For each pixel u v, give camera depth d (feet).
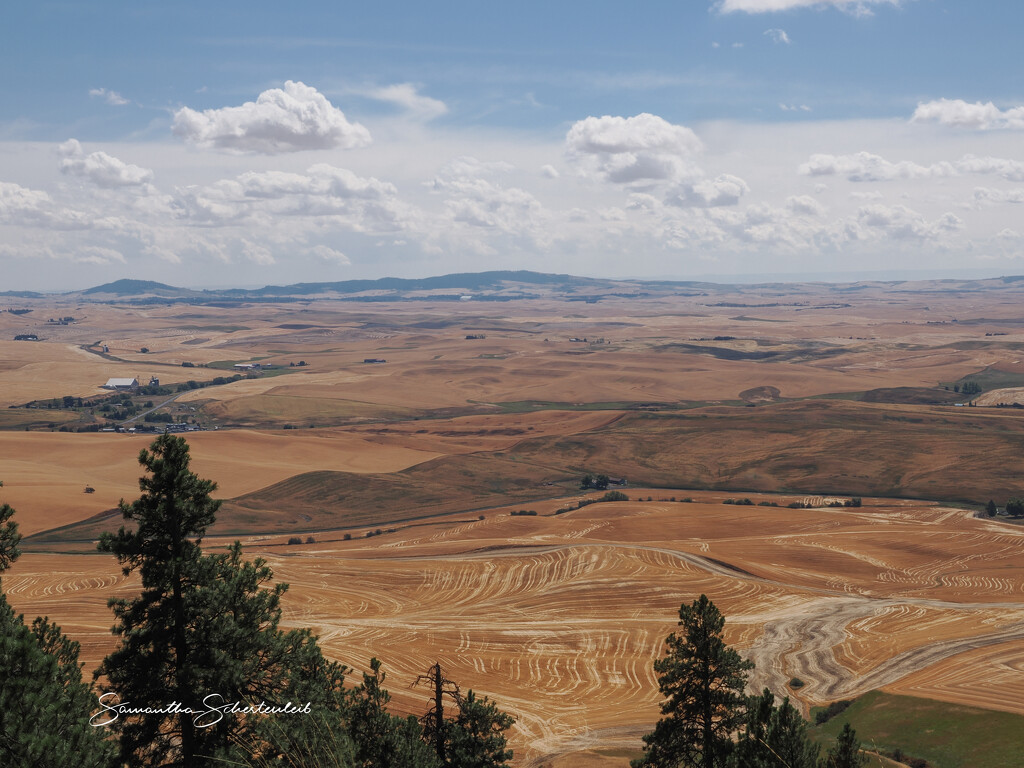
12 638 77.36
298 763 85.05
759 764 115.34
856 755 122.21
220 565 99.96
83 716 77.46
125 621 94.84
